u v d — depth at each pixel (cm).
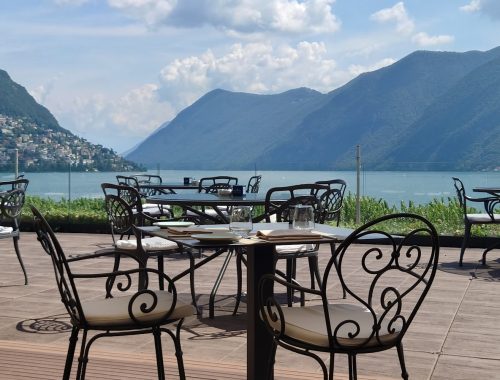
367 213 969
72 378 308
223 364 332
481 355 355
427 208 961
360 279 579
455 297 502
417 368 333
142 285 443
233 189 566
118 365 328
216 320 432
